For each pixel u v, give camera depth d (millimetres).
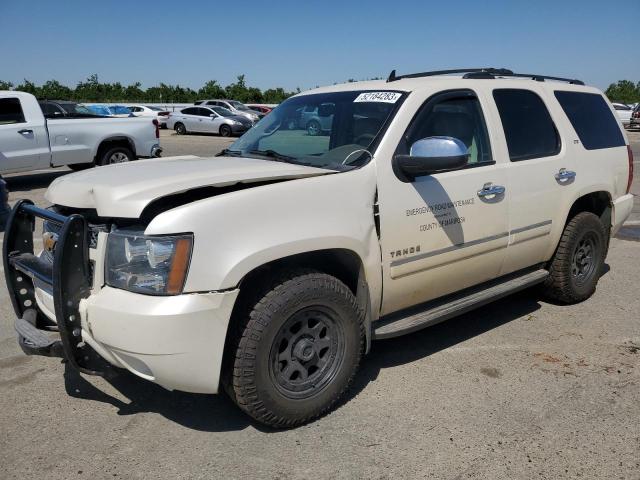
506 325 4820
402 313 3930
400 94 3863
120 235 2939
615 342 4500
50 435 3238
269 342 3062
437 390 3742
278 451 3107
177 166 3592
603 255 5371
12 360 4141
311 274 3211
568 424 3359
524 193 4383
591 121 5223
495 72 4664
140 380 3877
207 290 2857
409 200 3621
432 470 2955
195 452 3096
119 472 2930
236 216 2955
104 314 2875
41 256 3521
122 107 27875
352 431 3289
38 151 11336
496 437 3232
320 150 3953
